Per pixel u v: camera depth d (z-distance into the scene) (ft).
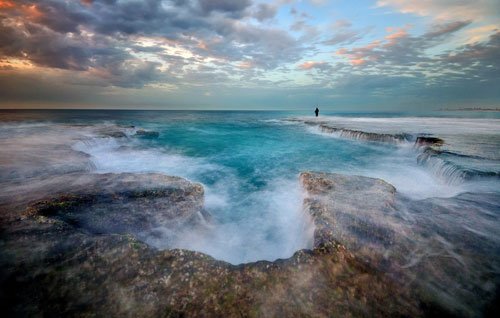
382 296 12.55
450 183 31.32
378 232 17.26
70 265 13.44
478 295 12.70
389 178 35.68
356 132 69.36
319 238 16.37
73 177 26.99
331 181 26.61
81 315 11.01
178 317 11.30
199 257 14.44
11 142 45.03
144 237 18.17
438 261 14.78
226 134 88.12
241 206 28.07
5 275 12.57
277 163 46.14
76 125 81.46
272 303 11.97
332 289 12.74
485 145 46.50
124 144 60.29
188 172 40.40
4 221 17.08
